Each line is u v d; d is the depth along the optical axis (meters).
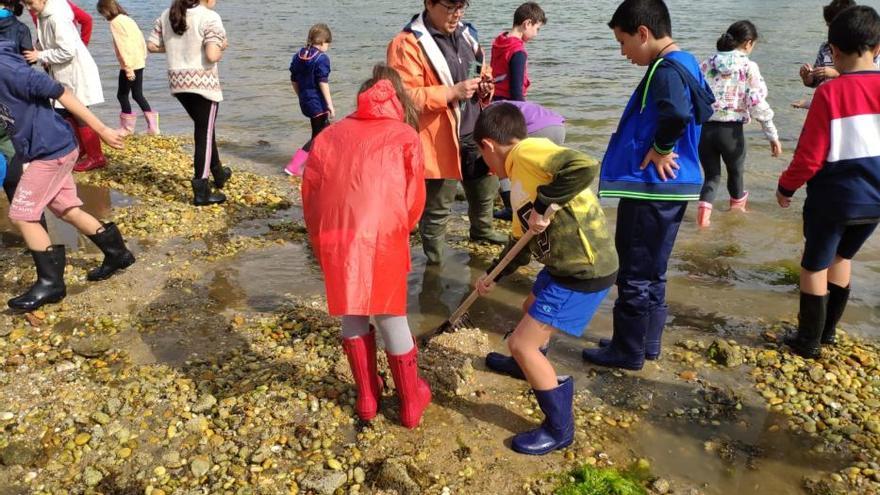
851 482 3.26
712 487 3.23
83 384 3.93
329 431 3.55
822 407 3.79
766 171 7.96
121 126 9.70
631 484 3.21
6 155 5.50
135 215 6.54
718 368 4.19
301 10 25.56
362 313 3.08
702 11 21.59
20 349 4.28
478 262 5.74
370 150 3.26
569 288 3.34
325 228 3.20
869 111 3.77
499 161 3.58
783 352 4.34
